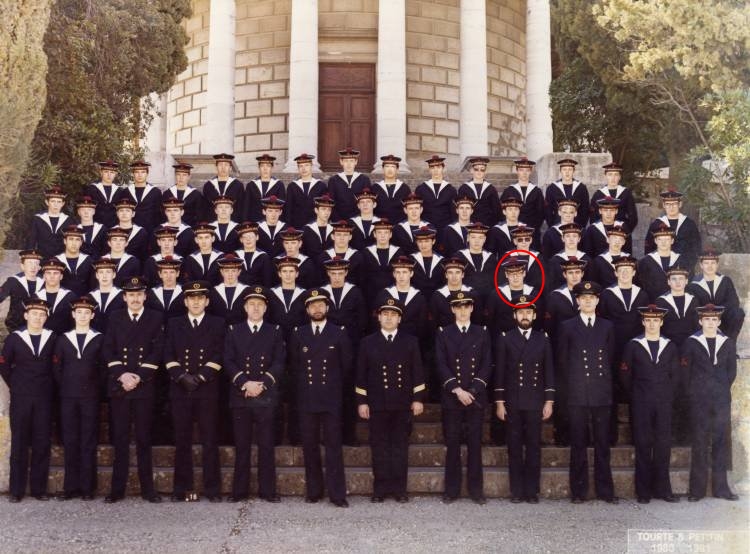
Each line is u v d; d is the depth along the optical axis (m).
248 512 8.52
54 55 15.08
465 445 10.03
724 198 15.88
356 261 11.93
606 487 9.09
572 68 22.20
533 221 14.37
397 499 9.08
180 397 9.11
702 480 9.12
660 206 23.44
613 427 10.16
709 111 17.64
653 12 16.86
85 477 9.06
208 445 9.09
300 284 11.66
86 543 7.38
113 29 16.44
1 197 9.90
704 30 16.14
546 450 9.96
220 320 9.48
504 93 26.88
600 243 12.78
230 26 23.38
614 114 21.53
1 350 10.05
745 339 11.15
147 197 13.77
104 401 10.39
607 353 9.34
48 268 10.48
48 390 9.24
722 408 9.20
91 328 9.61
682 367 9.41
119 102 17.27
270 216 12.93
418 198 12.79
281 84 25.19
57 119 15.02
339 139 24.50
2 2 9.65
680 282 10.45
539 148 24.59
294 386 9.85
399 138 22.12
